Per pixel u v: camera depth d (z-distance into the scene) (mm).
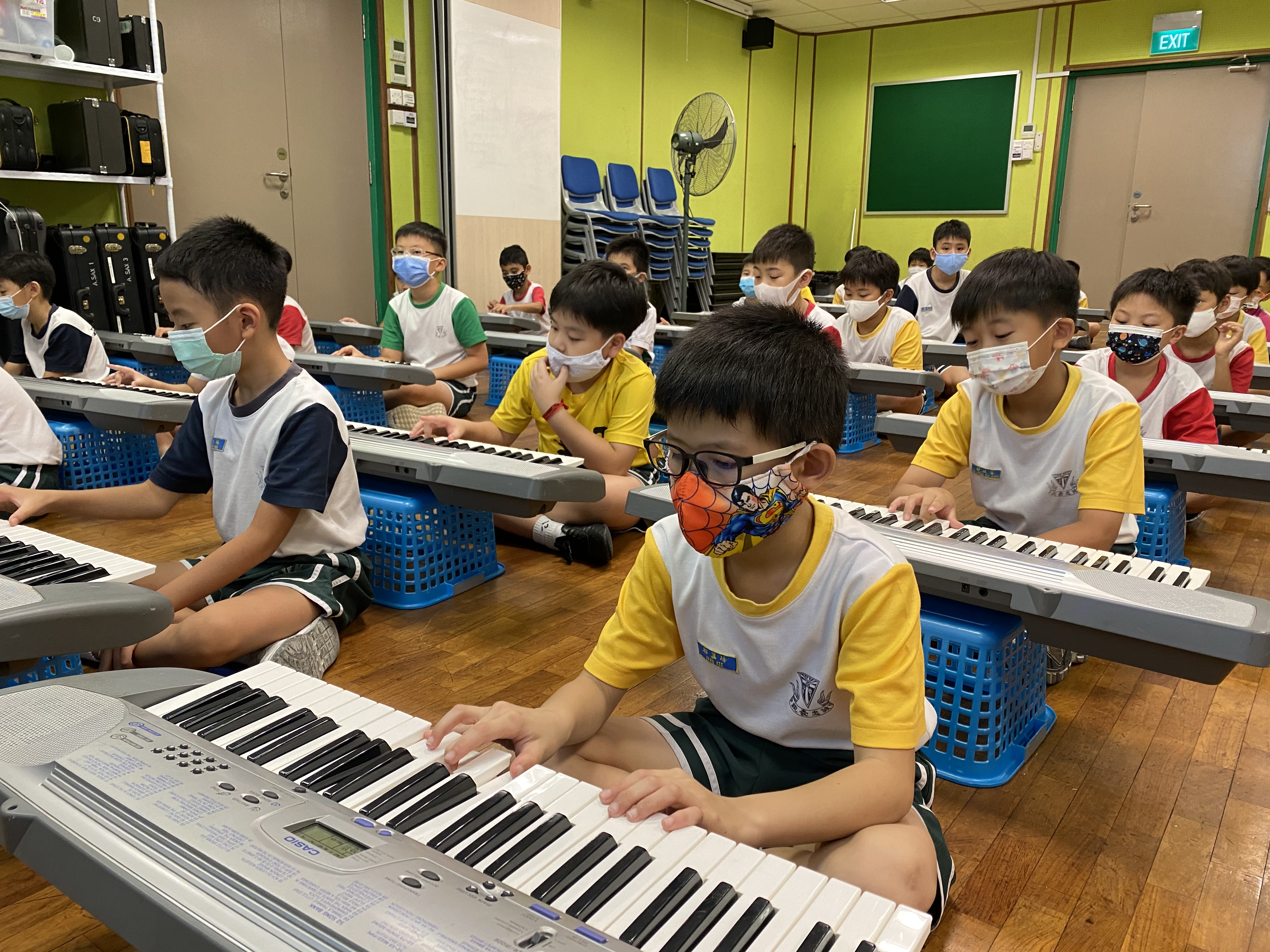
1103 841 1290
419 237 3865
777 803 812
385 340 4055
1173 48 8047
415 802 685
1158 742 1586
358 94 5984
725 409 838
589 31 7402
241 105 5402
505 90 6324
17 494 1637
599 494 2061
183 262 1524
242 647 1565
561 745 931
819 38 9852
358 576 1826
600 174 7656
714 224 8117
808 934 567
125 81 4414
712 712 1148
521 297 5516
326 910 531
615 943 527
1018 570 1368
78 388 2895
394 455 2100
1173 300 2301
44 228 3963
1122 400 1669
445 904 545
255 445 1660
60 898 1120
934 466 1907
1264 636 1131
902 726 894
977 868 1222
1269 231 7941
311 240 5914
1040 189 8898
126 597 1025
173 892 557
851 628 929
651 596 1061
